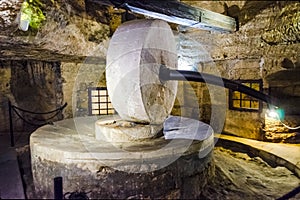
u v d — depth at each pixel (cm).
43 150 323
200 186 352
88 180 300
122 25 393
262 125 615
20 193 284
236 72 666
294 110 581
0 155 421
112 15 645
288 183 418
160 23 402
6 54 538
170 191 321
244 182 409
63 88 646
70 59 616
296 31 522
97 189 300
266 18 584
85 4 547
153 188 311
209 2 688
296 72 564
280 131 591
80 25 532
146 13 510
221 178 402
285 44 564
